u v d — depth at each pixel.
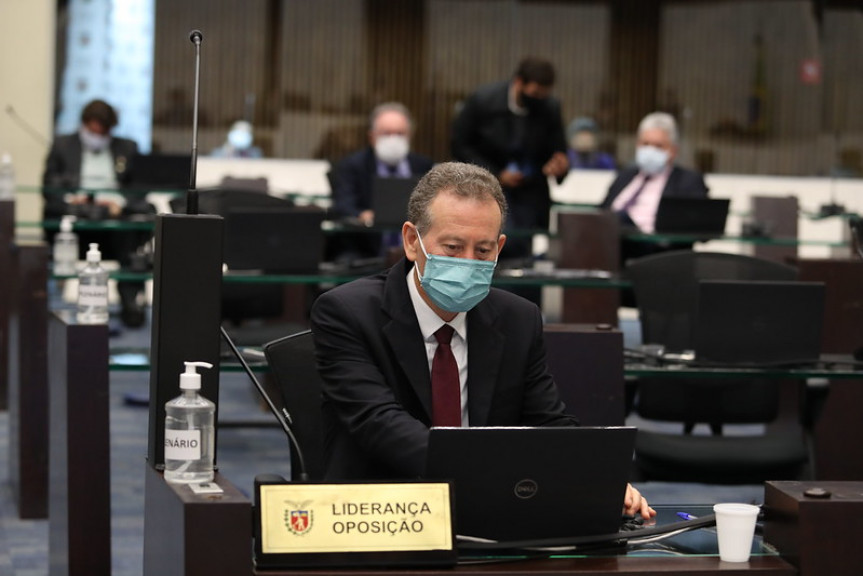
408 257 4.03
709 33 19.81
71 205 11.91
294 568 3.14
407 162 11.91
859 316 8.55
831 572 3.24
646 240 11.06
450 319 4.07
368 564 3.17
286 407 4.55
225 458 8.83
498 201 3.89
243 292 9.41
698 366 5.96
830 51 19.66
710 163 19.94
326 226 10.74
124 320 13.80
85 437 5.51
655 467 6.24
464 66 19.92
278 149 19.56
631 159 20.03
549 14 19.91
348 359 4.05
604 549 3.41
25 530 7.07
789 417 7.16
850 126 19.73
